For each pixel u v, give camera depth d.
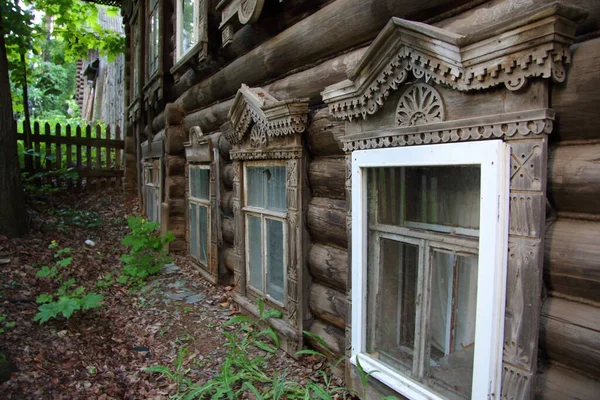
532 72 1.37
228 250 4.29
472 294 1.74
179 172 5.70
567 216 1.46
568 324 1.40
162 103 6.62
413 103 1.83
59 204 7.53
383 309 2.15
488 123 1.52
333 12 2.56
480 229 1.56
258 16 3.14
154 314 3.76
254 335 2.90
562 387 1.43
